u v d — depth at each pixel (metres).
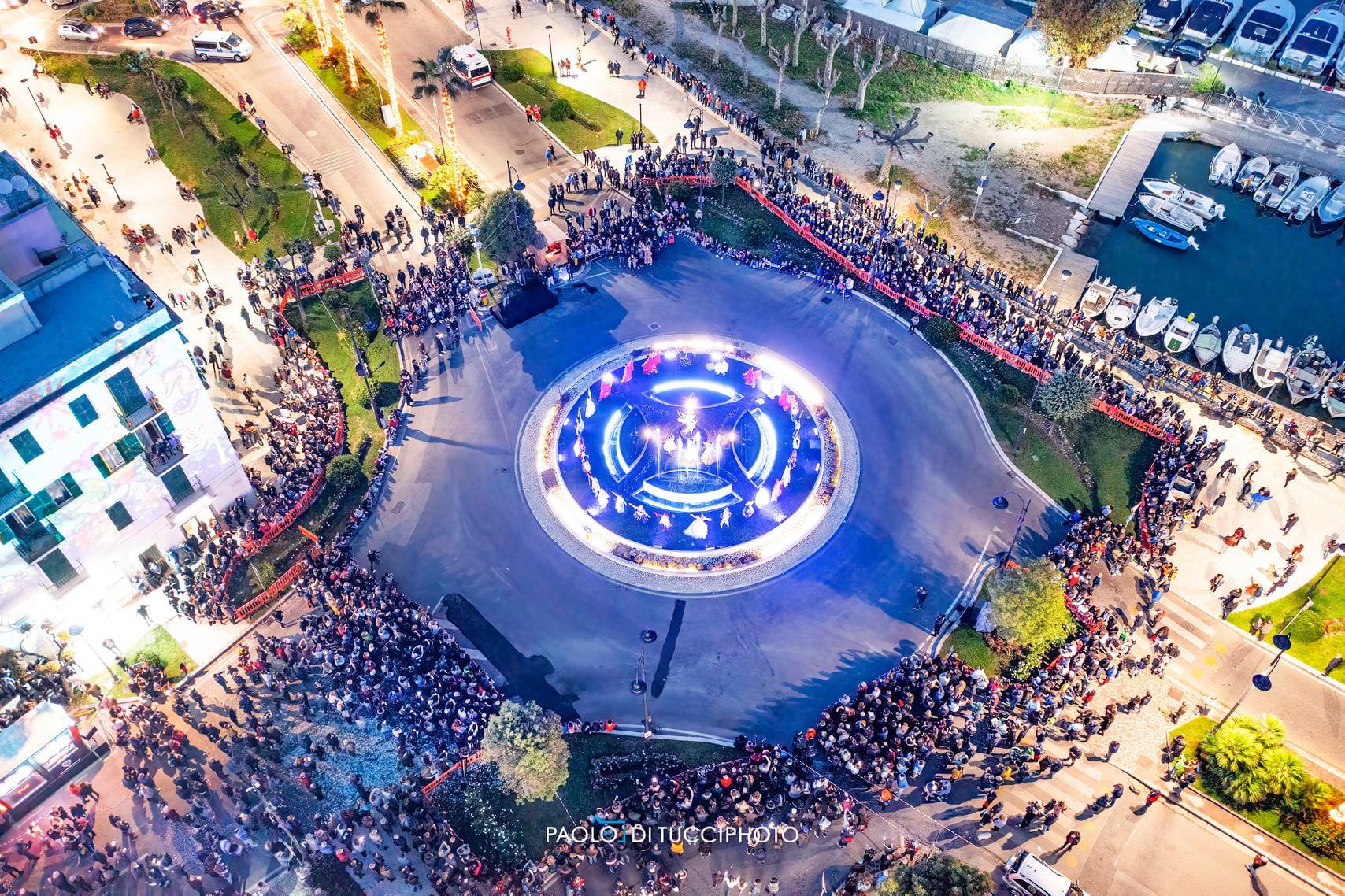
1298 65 104.31
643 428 69.38
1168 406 73.38
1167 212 90.50
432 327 79.50
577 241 85.31
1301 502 68.88
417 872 51.22
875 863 51.25
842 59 108.19
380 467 70.12
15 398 52.62
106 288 59.44
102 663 59.75
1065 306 82.25
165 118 97.62
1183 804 54.50
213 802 53.69
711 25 113.19
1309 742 57.12
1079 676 58.66
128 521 60.84
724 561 64.94
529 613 62.44
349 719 56.38
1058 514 67.94
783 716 57.56
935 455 71.31
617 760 55.12
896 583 64.00
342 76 104.44
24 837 52.62
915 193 92.25
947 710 56.44
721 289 83.19
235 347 77.69
